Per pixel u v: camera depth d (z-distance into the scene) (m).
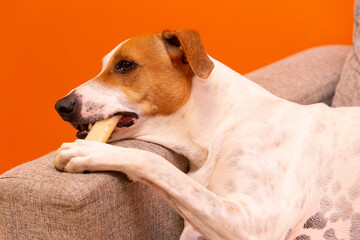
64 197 1.46
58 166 1.57
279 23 3.58
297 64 2.83
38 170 1.57
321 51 3.02
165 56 1.82
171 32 1.77
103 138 1.70
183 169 1.90
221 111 1.83
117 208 1.60
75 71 3.80
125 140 1.83
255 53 3.67
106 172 1.57
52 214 1.49
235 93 1.87
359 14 2.55
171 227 1.86
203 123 1.83
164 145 1.85
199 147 1.84
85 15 3.73
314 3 3.47
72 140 3.85
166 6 3.67
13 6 3.76
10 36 3.79
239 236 1.51
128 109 1.78
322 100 2.67
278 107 1.84
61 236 1.50
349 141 1.77
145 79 1.80
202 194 1.51
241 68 3.72
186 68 1.84
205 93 1.83
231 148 1.71
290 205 1.65
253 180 1.61
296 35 3.57
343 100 2.52
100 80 1.83
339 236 1.67
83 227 1.48
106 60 1.88
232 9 3.62
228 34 3.67
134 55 1.80
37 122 3.90
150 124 1.83
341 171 1.72
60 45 3.79
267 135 1.72
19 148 3.96
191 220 1.54
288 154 1.71
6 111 3.91
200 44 1.75
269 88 2.50
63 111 1.76
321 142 1.77
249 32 3.64
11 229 1.57
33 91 3.87
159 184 1.51
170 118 1.84
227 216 1.50
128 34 3.72
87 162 1.52
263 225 1.55
